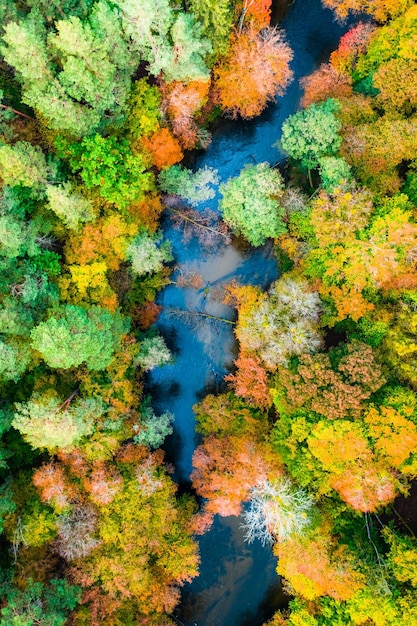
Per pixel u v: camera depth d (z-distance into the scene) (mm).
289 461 27188
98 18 23312
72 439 25047
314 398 25516
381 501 25719
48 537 26734
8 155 22859
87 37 22609
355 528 27844
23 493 27625
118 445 28766
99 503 27188
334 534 27703
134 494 27688
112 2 24234
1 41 25438
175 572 28656
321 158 26312
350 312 26953
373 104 28078
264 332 27359
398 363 26156
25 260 26344
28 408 24922
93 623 27109
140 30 24062
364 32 28406
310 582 27078
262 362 28578
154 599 28281
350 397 24375
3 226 22859
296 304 27047
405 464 25031
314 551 26016
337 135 26766
